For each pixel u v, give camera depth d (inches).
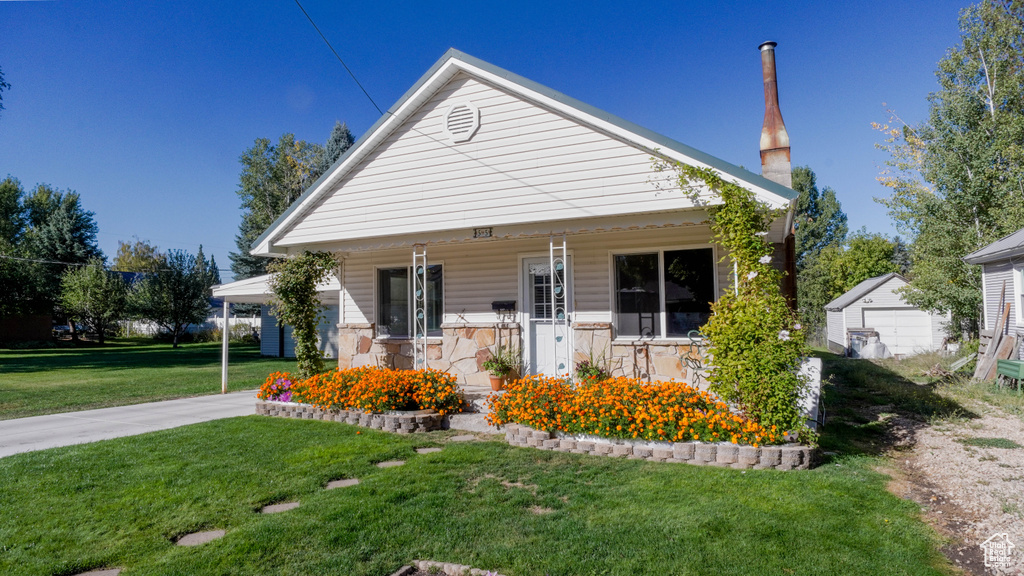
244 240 1669.5
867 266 1424.7
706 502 176.6
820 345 1284.4
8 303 1347.2
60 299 1433.3
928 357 700.7
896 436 291.0
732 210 243.3
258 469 220.2
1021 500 183.9
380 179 345.1
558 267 344.8
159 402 439.5
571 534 153.5
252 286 489.4
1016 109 707.4
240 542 149.3
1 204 1627.7
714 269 313.6
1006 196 639.1
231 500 184.2
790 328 235.1
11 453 260.1
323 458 235.0
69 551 146.8
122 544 150.5
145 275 1427.2
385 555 142.3
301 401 342.6
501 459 230.5
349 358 410.0
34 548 148.6
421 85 327.6
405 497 185.0
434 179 329.4
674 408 233.6
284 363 861.2
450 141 326.0
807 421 260.2
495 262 370.3
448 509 173.5
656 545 146.0
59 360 952.3
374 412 303.7
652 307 329.4
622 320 336.2
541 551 143.3
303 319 374.3
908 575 130.2
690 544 146.4
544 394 263.3
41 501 185.3
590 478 204.7
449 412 306.3
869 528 156.9
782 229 327.3
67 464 230.7
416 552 144.5
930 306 684.7
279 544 148.4
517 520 163.9
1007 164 657.6
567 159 295.1
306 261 370.0
